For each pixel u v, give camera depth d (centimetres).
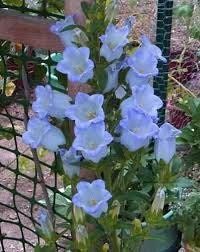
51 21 39
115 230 37
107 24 34
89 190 34
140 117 33
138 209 40
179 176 36
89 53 33
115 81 34
